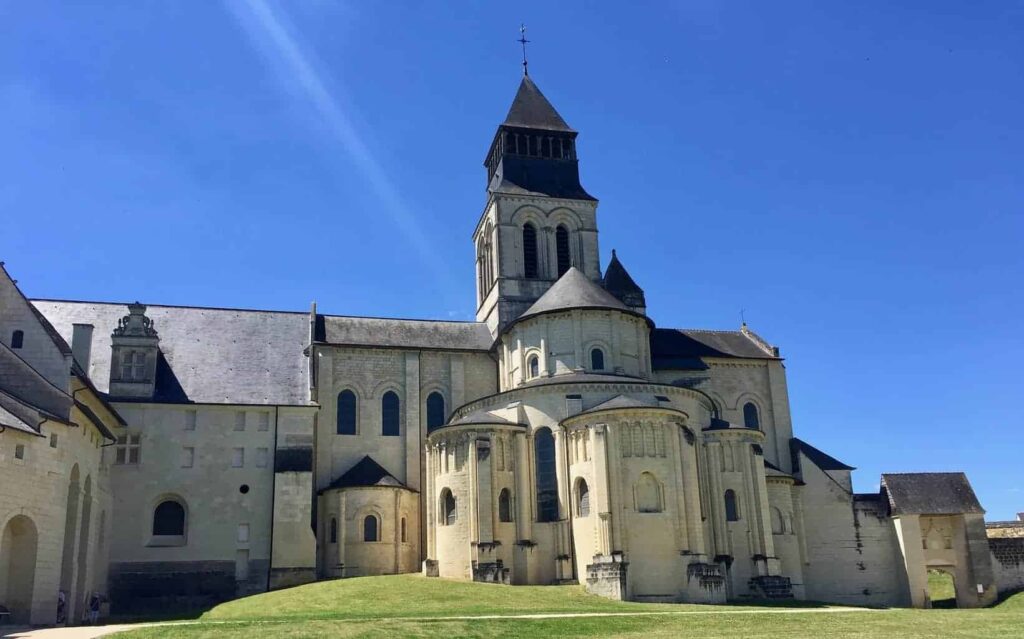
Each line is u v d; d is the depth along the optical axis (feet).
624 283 279.49
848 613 150.30
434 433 205.46
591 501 183.62
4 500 131.75
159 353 232.94
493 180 296.92
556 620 127.75
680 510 182.80
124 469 211.61
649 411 186.19
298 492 218.38
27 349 160.76
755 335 285.02
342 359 249.96
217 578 209.67
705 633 119.85
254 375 233.55
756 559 201.46
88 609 175.11
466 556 191.31
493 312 270.67
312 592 175.94
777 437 267.39
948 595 268.82
